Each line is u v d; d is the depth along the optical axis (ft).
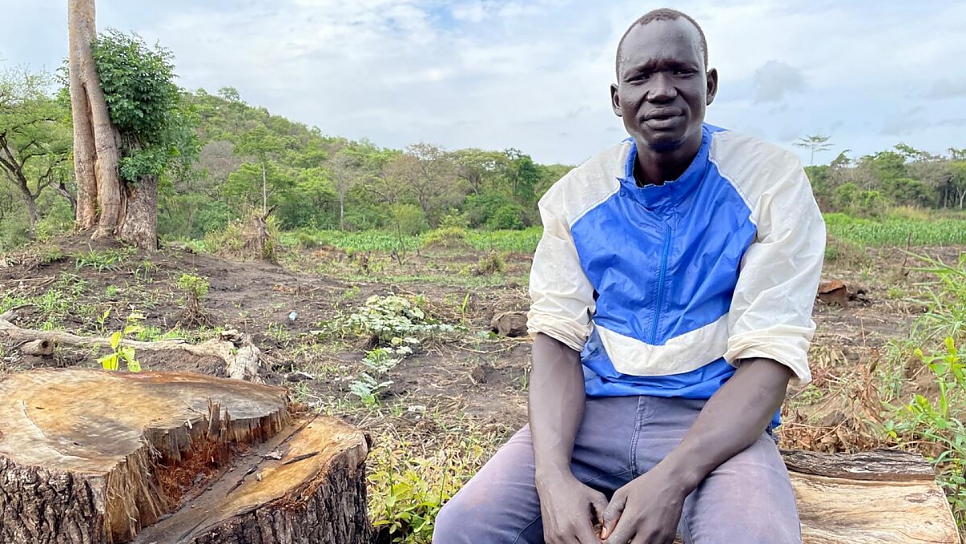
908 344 13.37
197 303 22.68
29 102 86.48
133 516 5.33
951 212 167.22
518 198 196.75
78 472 5.06
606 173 6.92
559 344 6.69
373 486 8.64
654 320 6.40
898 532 6.54
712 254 6.22
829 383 13.16
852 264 48.49
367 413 13.71
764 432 6.07
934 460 8.66
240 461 6.38
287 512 5.74
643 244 6.46
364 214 168.76
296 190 160.45
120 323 22.03
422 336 20.57
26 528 5.26
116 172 38.83
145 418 6.06
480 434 12.43
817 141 198.39
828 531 6.59
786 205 6.12
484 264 45.34
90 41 38.68
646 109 6.10
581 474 6.50
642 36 6.12
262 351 18.25
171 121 41.70
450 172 189.67
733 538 5.03
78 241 36.96
